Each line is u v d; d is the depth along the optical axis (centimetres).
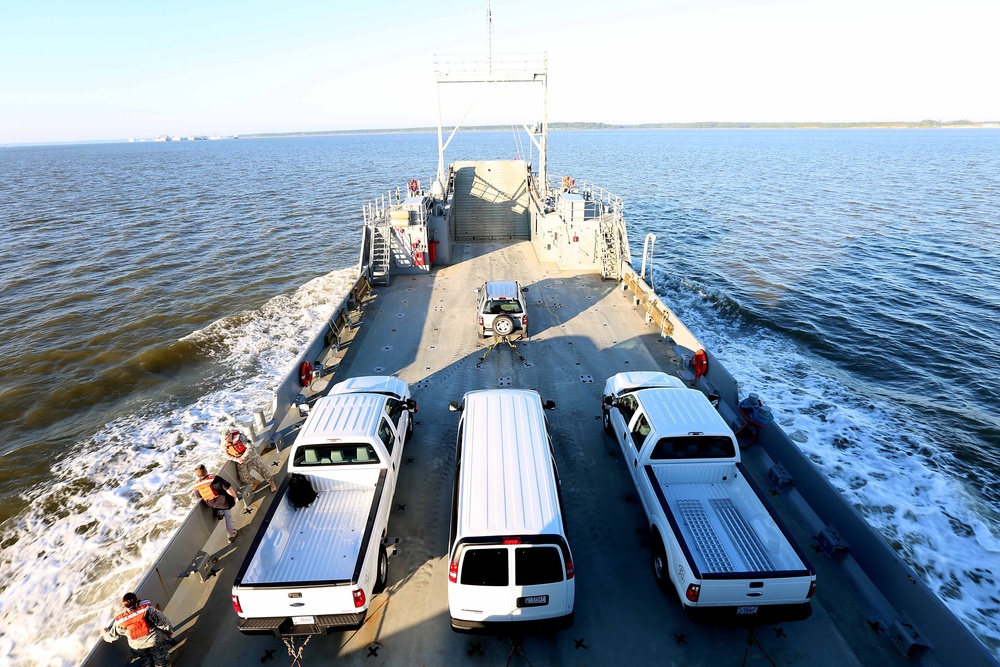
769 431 973
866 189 7044
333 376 1301
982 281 3066
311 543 718
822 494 820
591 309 1673
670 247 3862
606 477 941
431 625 684
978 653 550
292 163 14738
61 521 1294
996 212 5206
